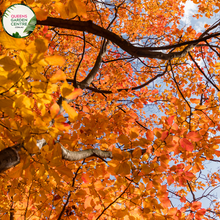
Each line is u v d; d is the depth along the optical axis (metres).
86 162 2.31
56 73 1.13
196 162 2.42
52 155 1.34
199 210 2.19
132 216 1.98
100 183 1.89
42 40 0.96
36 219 2.28
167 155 1.93
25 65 1.02
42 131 1.27
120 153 1.81
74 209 2.32
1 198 2.19
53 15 3.61
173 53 2.65
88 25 1.69
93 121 2.37
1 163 1.10
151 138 1.91
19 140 1.25
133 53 2.10
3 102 1.10
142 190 1.95
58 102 2.09
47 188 1.96
